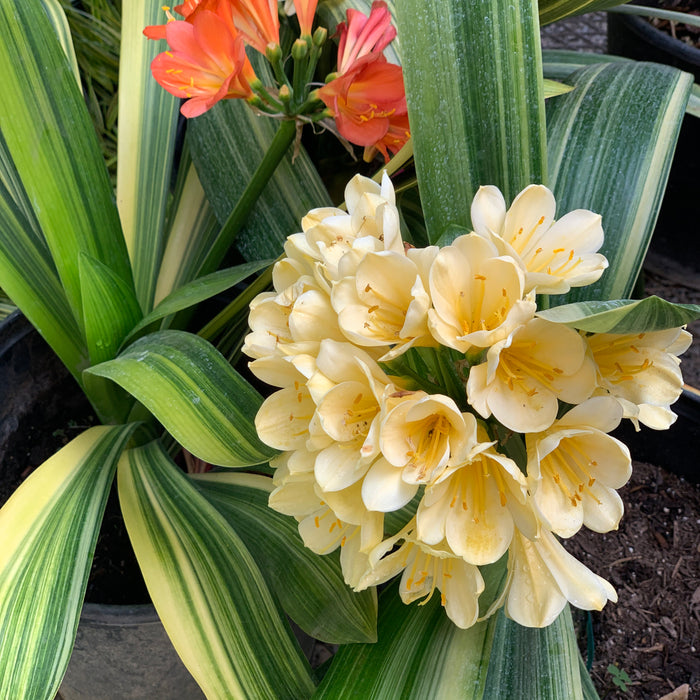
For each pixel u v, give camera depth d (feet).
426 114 1.48
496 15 1.44
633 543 2.68
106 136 3.24
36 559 1.50
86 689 2.18
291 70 2.41
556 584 1.31
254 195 1.98
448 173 1.50
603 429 1.19
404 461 1.19
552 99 1.90
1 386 2.19
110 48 3.06
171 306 1.78
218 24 1.59
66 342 1.97
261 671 1.59
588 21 4.67
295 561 1.80
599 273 1.27
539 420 1.20
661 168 1.69
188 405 1.51
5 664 1.38
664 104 1.76
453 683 1.46
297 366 1.24
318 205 2.13
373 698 1.46
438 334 1.18
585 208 1.70
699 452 2.64
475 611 1.29
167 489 1.82
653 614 2.56
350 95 1.73
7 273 1.83
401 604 1.63
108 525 2.21
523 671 1.52
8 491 2.19
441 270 1.18
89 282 1.71
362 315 1.25
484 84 1.46
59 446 2.29
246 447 1.49
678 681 2.43
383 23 1.80
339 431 1.22
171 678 2.10
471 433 1.15
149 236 2.20
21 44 1.68
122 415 2.09
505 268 1.18
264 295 1.47
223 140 2.18
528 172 1.50
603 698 2.44
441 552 1.20
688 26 3.56
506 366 1.21
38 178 1.76
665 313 1.03
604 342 1.31
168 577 1.64
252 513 1.97
